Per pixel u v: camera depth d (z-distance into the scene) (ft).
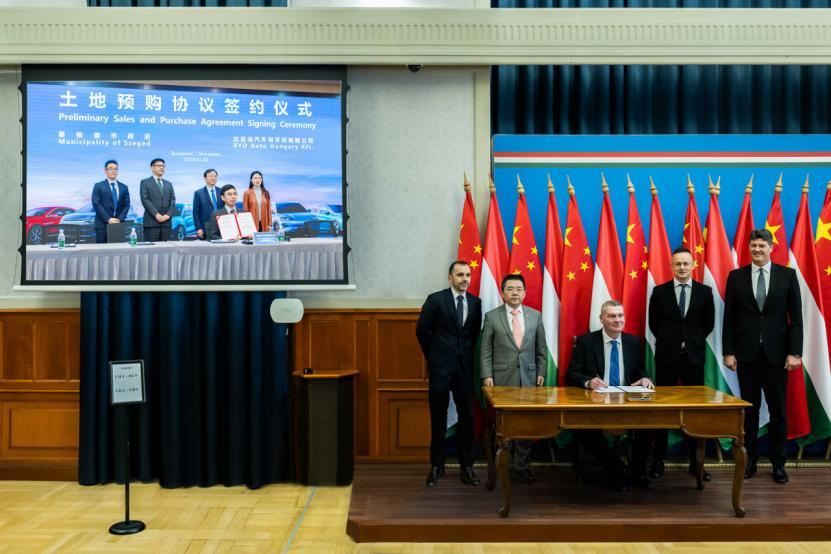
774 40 14.17
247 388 13.80
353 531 10.53
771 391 12.62
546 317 14.06
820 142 14.58
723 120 15.10
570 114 15.11
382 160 14.70
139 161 13.88
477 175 14.67
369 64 14.29
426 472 13.52
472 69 14.67
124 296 13.78
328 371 14.08
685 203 14.60
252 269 13.91
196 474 13.58
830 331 13.97
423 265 14.65
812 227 14.52
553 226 14.34
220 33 13.89
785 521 10.36
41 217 13.76
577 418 10.30
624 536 10.34
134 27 13.84
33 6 14.05
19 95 14.35
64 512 11.86
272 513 11.83
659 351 12.92
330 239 14.06
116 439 13.74
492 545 10.27
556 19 14.20
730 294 12.89
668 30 14.19
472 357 12.75
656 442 12.96
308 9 14.02
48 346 14.20
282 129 14.07
